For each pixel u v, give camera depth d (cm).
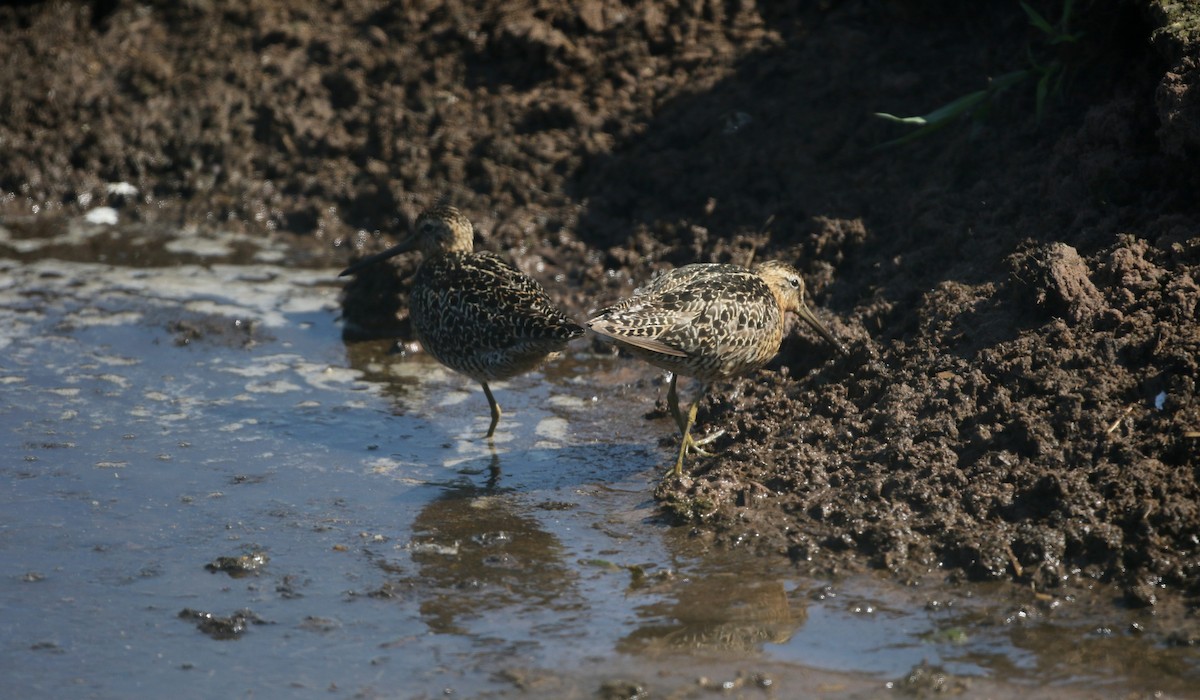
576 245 1680
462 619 984
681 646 940
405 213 1761
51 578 1041
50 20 2103
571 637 956
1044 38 1581
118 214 1877
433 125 1861
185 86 1980
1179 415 1069
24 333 1529
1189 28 1314
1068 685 869
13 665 927
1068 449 1081
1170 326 1142
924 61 1688
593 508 1160
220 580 1040
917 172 1568
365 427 1333
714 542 1081
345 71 1942
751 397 1330
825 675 895
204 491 1188
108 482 1199
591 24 1877
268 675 916
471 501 1177
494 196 1755
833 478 1137
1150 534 991
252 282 1692
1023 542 1011
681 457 1210
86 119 1958
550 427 1341
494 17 1928
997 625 943
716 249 1577
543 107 1816
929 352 1252
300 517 1143
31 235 1812
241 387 1416
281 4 2080
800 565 1038
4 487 1186
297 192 1861
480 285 1311
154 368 1453
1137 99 1357
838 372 1300
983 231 1412
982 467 1092
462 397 1416
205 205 1872
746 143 1688
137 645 952
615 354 1517
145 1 2119
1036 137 1496
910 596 986
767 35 1805
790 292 1339
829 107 1683
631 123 1772
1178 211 1279
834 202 1572
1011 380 1171
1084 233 1307
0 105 1964
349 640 958
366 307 1574
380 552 1084
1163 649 903
